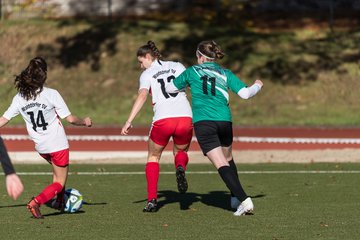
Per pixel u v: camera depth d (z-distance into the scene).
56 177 29.56
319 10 112.25
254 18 110.31
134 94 90.06
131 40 100.12
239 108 86.94
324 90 90.25
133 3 112.88
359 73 93.19
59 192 30.09
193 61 96.50
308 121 83.50
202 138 29.17
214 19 110.06
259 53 98.12
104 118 84.81
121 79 92.81
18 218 29.38
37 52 98.81
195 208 31.88
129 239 25.20
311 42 101.62
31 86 28.47
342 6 112.75
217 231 26.55
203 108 29.17
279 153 54.47
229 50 98.69
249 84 91.75
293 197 34.62
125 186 38.75
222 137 29.50
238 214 29.72
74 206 30.45
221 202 33.59
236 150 58.28
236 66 95.19
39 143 28.98
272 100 88.44
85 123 29.02
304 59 96.12
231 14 111.00
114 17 111.31
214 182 40.62
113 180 41.00
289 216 29.61
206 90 29.17
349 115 85.19
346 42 101.06
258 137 69.25
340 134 73.19
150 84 30.61
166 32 102.88
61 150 29.09
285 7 112.44
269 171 44.91
